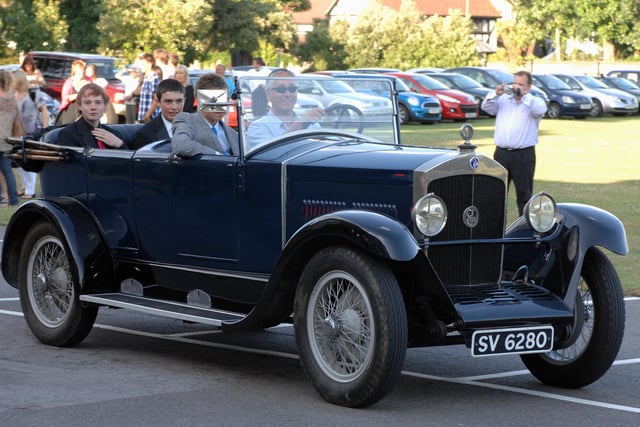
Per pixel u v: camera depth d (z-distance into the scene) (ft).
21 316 29.25
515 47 255.50
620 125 120.16
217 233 23.41
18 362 23.57
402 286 20.67
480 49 263.08
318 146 22.70
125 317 29.58
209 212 23.49
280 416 19.15
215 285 23.70
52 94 104.73
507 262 22.93
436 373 23.38
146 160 24.63
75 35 167.32
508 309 20.56
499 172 21.62
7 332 27.09
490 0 281.13
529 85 42.88
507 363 24.64
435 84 125.08
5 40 144.46
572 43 253.85
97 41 163.94
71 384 21.47
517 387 22.17
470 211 21.29
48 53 106.11
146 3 145.28
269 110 23.20
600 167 73.00
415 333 20.66
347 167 21.27
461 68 140.87
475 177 21.24
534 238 22.04
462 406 20.30
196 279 24.06
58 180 26.86
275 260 22.40
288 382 21.99
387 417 19.25
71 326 24.98
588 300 22.52
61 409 19.43
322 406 19.95
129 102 68.64
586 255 22.15
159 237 24.62
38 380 21.79
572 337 22.12
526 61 224.33
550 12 233.35
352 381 19.63
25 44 144.56
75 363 23.57
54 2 164.35
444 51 189.06
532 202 22.02
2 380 21.76
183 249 24.16
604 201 54.54
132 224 25.16
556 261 22.07
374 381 19.20
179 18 147.54
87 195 26.05
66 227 24.89
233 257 23.18
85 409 19.47
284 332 27.73
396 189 20.63
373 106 24.59
